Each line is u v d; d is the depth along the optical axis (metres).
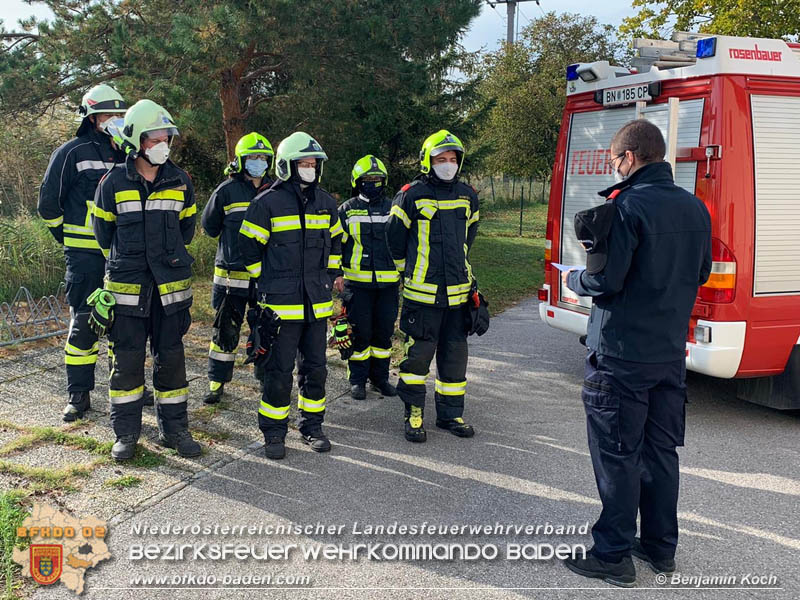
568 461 4.59
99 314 4.23
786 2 13.16
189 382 6.07
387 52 9.86
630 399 3.13
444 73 12.41
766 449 4.82
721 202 4.80
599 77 5.75
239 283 5.44
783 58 4.90
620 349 3.11
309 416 4.79
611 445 3.17
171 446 4.62
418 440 4.89
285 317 4.49
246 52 9.70
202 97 9.75
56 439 4.70
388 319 5.85
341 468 4.45
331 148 11.61
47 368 6.30
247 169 5.37
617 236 3.02
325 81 10.13
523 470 4.45
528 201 29.88
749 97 4.82
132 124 4.14
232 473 4.34
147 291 4.36
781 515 3.88
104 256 4.61
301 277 4.54
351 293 5.69
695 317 4.99
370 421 5.33
